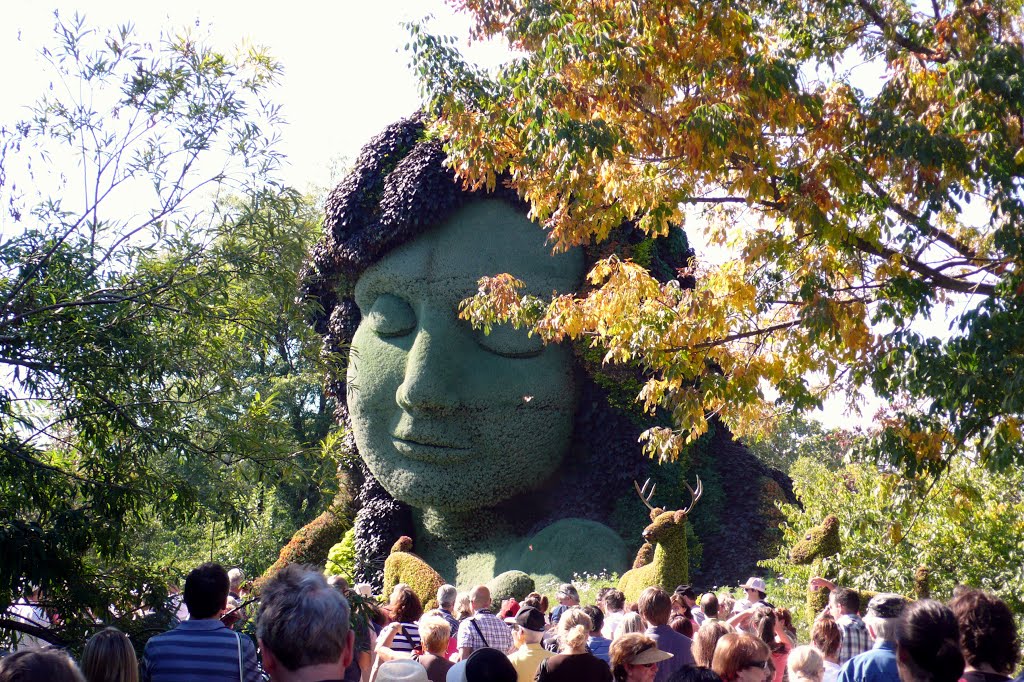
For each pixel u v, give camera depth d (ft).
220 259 24.09
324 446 26.37
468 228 61.36
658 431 34.01
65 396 23.50
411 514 66.39
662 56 30.42
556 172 32.48
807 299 29.27
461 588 61.93
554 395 61.05
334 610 9.90
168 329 24.09
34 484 22.67
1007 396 24.04
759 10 31.63
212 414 24.44
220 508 24.70
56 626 23.77
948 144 26.71
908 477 29.45
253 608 24.14
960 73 25.91
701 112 27.68
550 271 60.80
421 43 31.83
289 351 25.79
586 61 29.91
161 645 14.07
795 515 47.52
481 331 60.85
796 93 28.14
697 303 32.30
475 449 60.49
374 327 62.80
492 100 32.07
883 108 28.25
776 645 21.57
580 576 56.13
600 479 60.90
